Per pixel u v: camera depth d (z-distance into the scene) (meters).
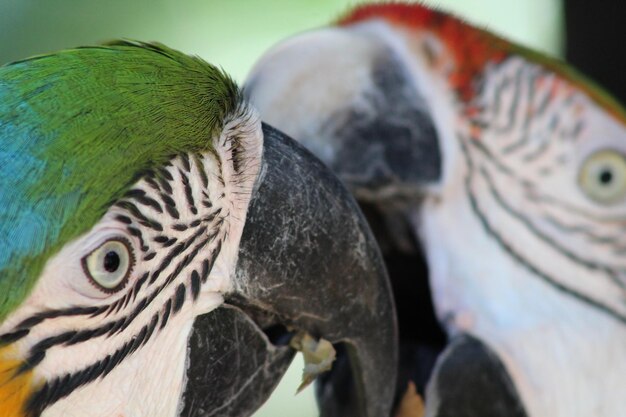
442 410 1.20
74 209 1.09
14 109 1.10
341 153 1.20
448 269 1.21
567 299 1.21
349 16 1.22
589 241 1.21
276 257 1.13
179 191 1.11
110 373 1.11
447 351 1.21
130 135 1.10
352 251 1.14
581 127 1.20
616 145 1.20
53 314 1.10
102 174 1.10
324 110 1.20
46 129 1.09
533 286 1.21
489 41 1.21
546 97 1.21
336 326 1.14
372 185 1.20
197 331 1.13
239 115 1.13
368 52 1.21
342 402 1.19
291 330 1.14
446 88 1.21
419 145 1.21
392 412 1.21
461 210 1.21
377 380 1.16
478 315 1.21
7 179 1.09
